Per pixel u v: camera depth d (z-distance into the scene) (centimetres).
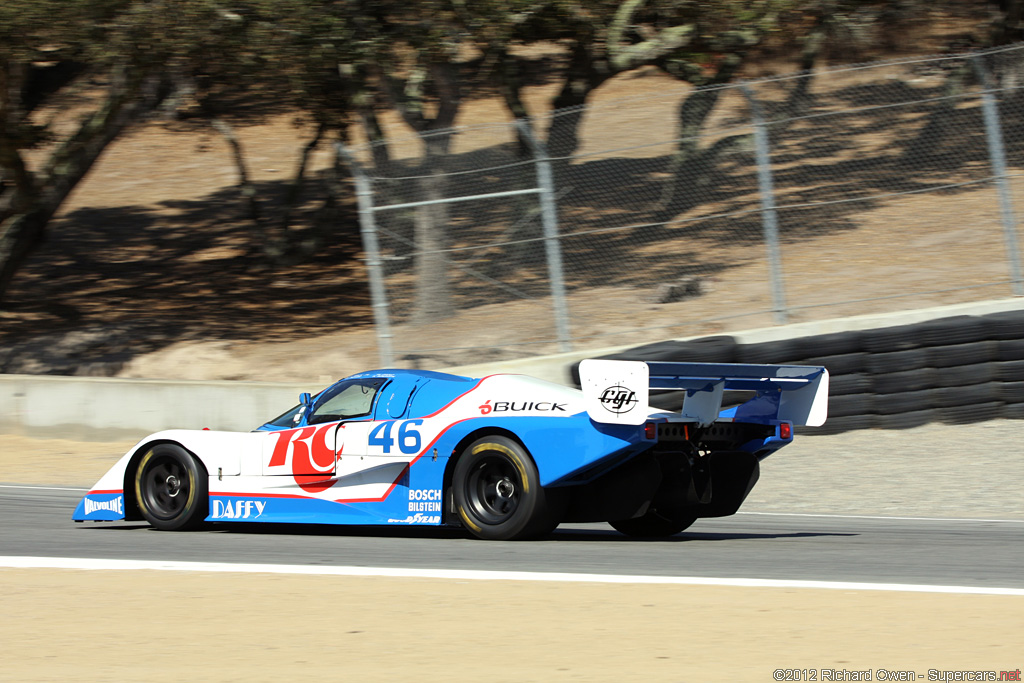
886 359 5128
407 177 5853
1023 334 5138
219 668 1666
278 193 12288
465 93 8162
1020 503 3972
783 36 7931
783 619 1959
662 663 1670
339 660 1706
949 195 6844
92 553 2788
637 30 8106
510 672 1625
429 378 3144
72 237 11225
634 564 2566
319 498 3108
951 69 7250
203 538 3091
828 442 5022
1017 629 1873
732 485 3061
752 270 6316
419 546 2867
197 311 8494
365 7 6812
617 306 5984
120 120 8112
